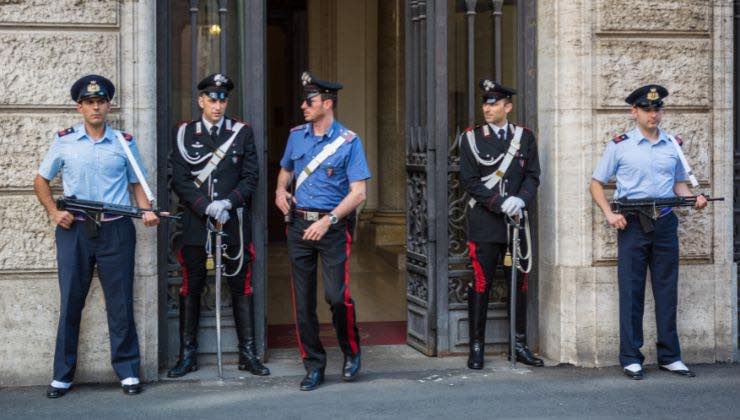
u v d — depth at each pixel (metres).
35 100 7.06
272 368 7.73
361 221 14.16
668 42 7.76
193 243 7.34
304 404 6.74
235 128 7.38
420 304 8.23
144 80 7.18
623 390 7.11
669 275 7.51
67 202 6.72
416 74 8.16
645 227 7.33
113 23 7.12
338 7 14.55
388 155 13.47
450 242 8.07
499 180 7.52
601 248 7.73
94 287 7.17
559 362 7.83
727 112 7.87
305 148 7.11
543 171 7.93
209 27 7.71
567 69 7.67
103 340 7.22
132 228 6.95
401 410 6.60
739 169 8.44
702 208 7.35
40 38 7.05
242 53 7.70
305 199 7.08
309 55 14.93
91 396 6.93
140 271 7.23
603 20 7.66
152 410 6.59
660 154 7.37
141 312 7.24
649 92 7.26
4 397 6.90
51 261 7.13
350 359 7.37
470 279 8.09
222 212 7.18
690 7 7.77
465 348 8.13
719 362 7.93
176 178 7.30
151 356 7.30
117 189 6.86
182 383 7.28
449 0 7.98
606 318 7.76
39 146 7.09
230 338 7.81
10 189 7.07
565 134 7.71
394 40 13.34
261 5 7.67
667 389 7.14
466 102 8.04
